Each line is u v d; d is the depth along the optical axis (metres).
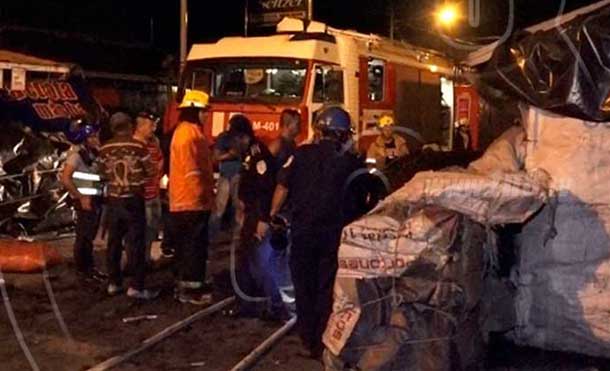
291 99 16.67
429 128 21.91
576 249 8.60
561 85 8.45
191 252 10.98
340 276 7.85
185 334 9.86
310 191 8.88
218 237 15.42
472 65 9.91
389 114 19.20
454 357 7.75
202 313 10.54
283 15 26.23
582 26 8.38
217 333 9.91
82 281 11.95
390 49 19.75
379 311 7.75
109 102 27.91
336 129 8.98
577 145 8.59
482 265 8.12
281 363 8.95
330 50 17.14
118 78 28.20
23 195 14.97
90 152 12.00
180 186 10.87
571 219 8.60
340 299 7.86
